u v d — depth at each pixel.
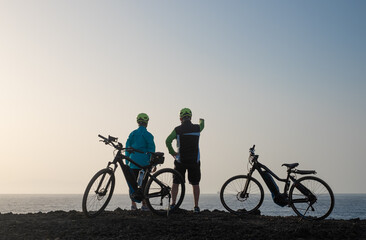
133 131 7.61
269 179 7.00
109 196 6.66
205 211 7.58
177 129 7.25
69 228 5.71
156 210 6.75
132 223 6.02
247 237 5.49
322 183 6.68
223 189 7.21
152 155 7.09
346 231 5.77
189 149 7.18
